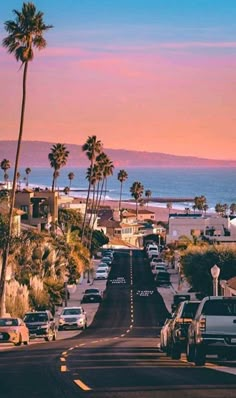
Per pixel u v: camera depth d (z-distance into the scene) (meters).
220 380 20.98
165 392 18.27
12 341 45.53
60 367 26.38
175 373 23.47
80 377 22.34
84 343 49.19
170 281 120.69
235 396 17.36
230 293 70.50
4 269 65.88
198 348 26.28
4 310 65.69
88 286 115.75
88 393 18.22
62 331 71.31
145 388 19.16
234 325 25.97
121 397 17.42
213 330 26.03
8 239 66.75
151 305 97.12
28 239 84.25
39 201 134.38
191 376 22.33
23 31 66.81
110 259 144.38
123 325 78.56
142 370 24.81
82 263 115.56
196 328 26.58
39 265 84.06
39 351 38.38
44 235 91.81
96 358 31.91
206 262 88.56
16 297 71.50
